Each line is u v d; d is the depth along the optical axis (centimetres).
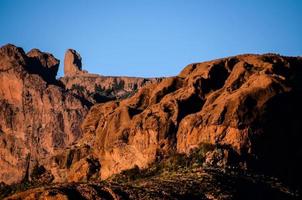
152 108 16550
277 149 15338
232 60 17238
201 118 15638
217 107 15562
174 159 15400
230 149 15100
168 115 16150
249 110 15288
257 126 15275
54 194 12212
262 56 17112
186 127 15750
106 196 12581
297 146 15525
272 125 15400
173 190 13200
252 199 13612
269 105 15400
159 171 15375
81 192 12500
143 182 14012
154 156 15912
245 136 15175
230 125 15262
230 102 15425
